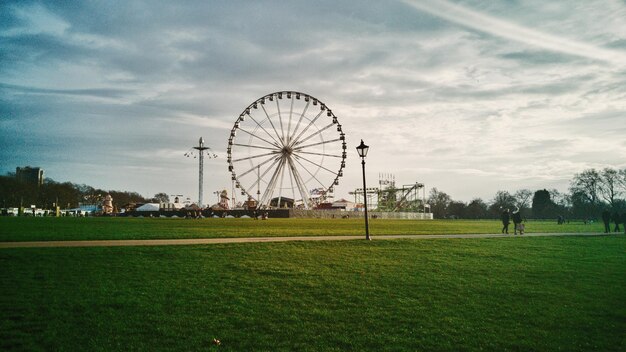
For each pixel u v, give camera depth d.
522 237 35.19
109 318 11.69
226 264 18.97
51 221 58.16
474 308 13.68
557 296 15.24
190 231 37.25
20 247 21.72
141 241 26.48
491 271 19.28
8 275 15.66
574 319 12.79
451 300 14.50
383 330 11.59
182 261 19.28
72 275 15.98
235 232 36.53
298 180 95.00
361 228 48.47
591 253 26.09
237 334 10.92
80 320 11.43
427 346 10.57
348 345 10.53
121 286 14.72
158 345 10.08
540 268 20.25
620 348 10.77
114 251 20.88
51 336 10.33
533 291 15.84
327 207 152.50
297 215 112.88
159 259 19.53
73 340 10.18
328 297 14.45
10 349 9.55
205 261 19.45
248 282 15.99
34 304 12.48
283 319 12.17
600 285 17.05
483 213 187.88
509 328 11.98
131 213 137.12
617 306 14.14
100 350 9.67
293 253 22.36
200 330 11.09
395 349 10.33
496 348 10.62
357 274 17.88
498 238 33.16
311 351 10.05
